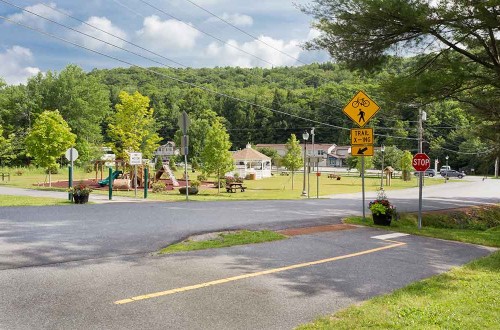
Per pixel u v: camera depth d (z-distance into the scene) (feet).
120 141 131.64
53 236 28.84
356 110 43.98
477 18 47.01
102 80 393.70
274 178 203.82
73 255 23.66
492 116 71.05
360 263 25.07
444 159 327.47
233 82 382.22
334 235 35.22
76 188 54.49
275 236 32.50
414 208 69.72
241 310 16.12
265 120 355.15
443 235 39.22
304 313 16.08
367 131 44.04
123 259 23.29
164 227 34.53
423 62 56.24
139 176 109.81
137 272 20.75
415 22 48.85
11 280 18.57
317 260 25.29
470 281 21.76
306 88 311.06
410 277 22.31
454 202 87.97
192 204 58.95
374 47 54.24
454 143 316.40
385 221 43.57
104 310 15.46
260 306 16.66
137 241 28.25
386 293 19.10
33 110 238.48
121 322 14.42
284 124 353.10
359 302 17.69
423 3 48.80
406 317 15.65
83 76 255.50
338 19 53.11
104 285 18.40
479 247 34.47
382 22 50.60
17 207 45.93
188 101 372.79
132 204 55.16
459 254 30.30
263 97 346.74
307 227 39.19
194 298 17.25
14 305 15.57
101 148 236.43
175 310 15.79
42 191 78.59
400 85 51.90
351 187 145.89
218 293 18.03
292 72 345.51
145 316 15.05
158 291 17.90
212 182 143.95
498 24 46.73
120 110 126.21
